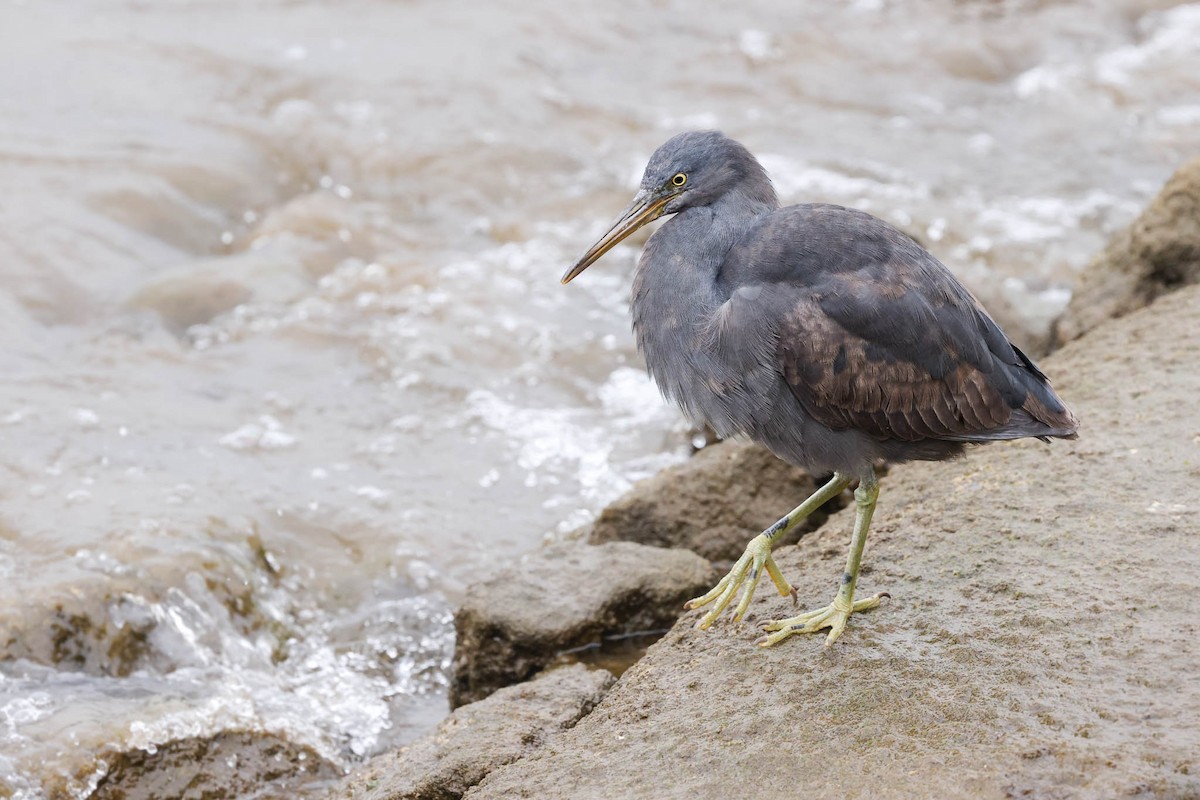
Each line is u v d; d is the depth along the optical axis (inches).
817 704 308.3
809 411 329.4
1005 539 359.6
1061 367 466.0
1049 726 286.8
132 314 619.8
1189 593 325.4
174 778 380.2
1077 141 799.1
